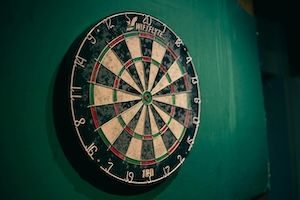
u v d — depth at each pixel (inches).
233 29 109.2
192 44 87.7
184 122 76.0
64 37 57.2
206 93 90.6
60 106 55.8
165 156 70.4
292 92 165.5
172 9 82.2
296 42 166.2
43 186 52.2
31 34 52.7
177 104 74.5
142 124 66.1
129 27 65.4
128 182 62.6
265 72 150.3
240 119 107.2
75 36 58.9
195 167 83.4
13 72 50.0
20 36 51.3
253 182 112.0
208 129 89.8
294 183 160.9
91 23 62.0
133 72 65.3
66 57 57.1
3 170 47.6
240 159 104.4
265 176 122.7
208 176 87.7
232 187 97.9
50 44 55.1
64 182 55.2
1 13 49.3
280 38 162.4
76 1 59.7
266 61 151.5
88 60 57.9
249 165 110.3
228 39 105.1
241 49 113.7
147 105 67.5
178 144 73.9
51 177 53.4
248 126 112.6
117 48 62.7
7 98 48.9
